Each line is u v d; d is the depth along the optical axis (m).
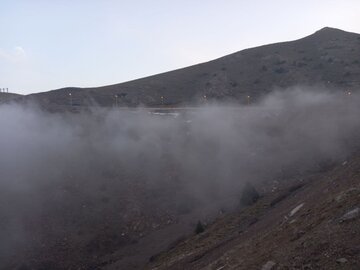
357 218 13.88
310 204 20.66
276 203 30.44
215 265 19.20
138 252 35.16
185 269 23.19
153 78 110.62
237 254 19.00
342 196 16.92
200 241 29.53
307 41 119.00
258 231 22.81
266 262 14.40
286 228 18.11
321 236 13.92
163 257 30.11
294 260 13.26
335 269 11.63
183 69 116.56
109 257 35.88
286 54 108.62
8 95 101.81
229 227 29.78
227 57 115.94
